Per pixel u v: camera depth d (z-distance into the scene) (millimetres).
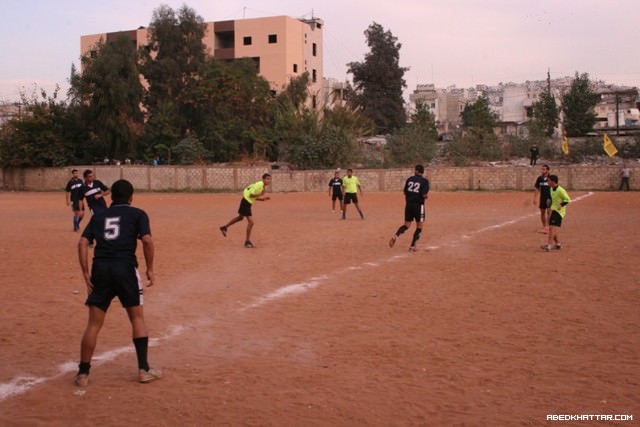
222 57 73188
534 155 47875
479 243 15969
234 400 5367
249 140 54625
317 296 9734
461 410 5133
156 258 13914
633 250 14508
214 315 8523
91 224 5969
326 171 45312
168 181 48219
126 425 4859
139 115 54438
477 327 7805
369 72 73875
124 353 6801
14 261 13734
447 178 44750
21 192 51344
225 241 16984
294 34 72625
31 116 53406
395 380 5855
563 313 8484
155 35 58500
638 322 7961
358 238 17359
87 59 53062
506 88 101312
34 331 7762
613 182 42406
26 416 5078
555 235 14656
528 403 5277
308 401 5336
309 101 71938
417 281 10914
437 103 115062
